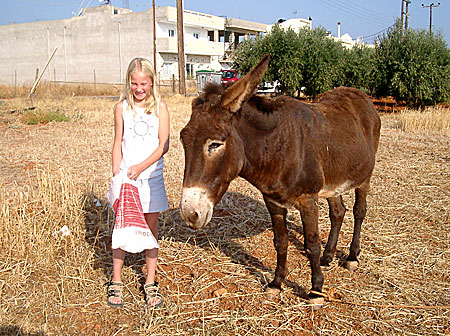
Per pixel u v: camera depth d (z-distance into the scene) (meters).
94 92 30.59
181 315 3.29
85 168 7.47
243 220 5.19
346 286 3.76
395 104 22.97
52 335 3.00
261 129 3.06
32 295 3.48
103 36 42.19
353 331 3.10
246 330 3.12
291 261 4.24
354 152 3.79
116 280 3.46
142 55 40.38
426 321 3.18
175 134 11.31
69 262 3.98
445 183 6.58
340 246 4.57
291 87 24.38
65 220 4.80
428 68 19.12
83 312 3.31
